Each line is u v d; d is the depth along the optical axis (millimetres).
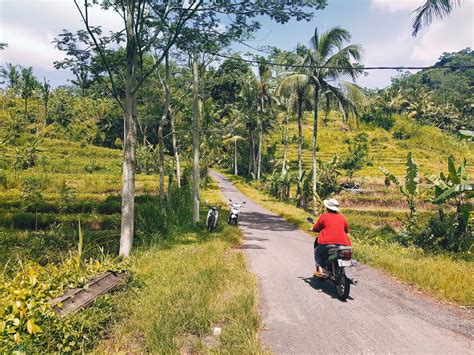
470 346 4391
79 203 21656
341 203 34469
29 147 41125
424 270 7566
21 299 4391
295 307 5738
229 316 5059
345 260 6109
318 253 6750
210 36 12406
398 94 89312
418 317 5355
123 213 9836
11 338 3719
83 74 12250
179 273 7266
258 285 6902
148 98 21031
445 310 5676
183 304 5336
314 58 22250
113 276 6391
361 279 7543
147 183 32531
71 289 5281
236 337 4348
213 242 11047
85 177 34938
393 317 5348
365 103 21719
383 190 37938
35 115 61750
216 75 18953
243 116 20828
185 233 13102
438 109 86000
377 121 80750
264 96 40562
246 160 60594
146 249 10133
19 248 10727
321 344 4414
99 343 4328
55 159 45469
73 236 12797
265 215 21641
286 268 8375
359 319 5250
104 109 63250
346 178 43031
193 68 15500
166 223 13172
